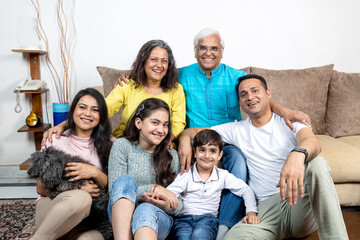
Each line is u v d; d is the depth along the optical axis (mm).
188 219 1490
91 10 2676
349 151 2021
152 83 1878
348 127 2457
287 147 1587
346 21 2816
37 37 2600
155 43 1810
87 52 2730
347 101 2469
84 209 1347
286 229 1539
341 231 1281
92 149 1634
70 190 1389
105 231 1453
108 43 2730
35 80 2615
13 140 2807
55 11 2648
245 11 2748
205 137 1539
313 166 1354
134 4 2689
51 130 1619
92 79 2771
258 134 1650
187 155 1582
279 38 2803
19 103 2750
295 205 1461
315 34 2816
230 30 2766
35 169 1372
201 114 2041
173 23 2730
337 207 1308
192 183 1551
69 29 2686
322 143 2168
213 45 1858
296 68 2855
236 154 1700
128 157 1537
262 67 2836
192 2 2713
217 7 2730
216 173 1585
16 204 2195
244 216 1613
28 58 2695
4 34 2658
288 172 1291
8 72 2709
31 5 2627
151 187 1409
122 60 2762
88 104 1571
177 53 2771
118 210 1225
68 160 1445
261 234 1439
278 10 2764
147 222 1171
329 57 2861
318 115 2473
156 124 1492
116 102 1848
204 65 1908
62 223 1315
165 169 1544
